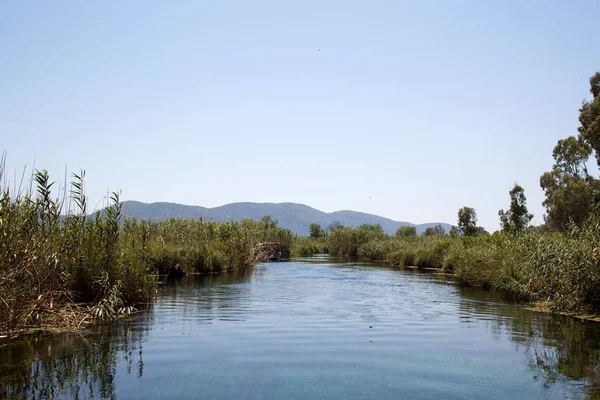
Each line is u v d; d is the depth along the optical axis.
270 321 12.58
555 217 45.00
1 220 9.97
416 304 16.25
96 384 7.19
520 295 17.59
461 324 12.48
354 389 7.16
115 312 13.15
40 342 9.91
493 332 11.43
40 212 11.73
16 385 7.13
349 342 10.20
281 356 8.97
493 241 24.69
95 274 13.57
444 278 26.78
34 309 11.19
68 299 12.87
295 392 7.00
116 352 9.10
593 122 39.84
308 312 14.20
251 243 38.12
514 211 41.09
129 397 6.66
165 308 14.59
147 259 21.47
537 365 8.54
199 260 28.38
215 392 6.92
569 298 14.72
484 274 21.56
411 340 10.48
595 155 41.91
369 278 26.59
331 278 26.48
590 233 14.75
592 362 8.72
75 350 9.23
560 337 10.90
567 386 7.38
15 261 10.52
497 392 7.09
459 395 6.94
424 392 7.07
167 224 30.95
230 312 13.96
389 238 55.12
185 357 8.79
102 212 14.55
